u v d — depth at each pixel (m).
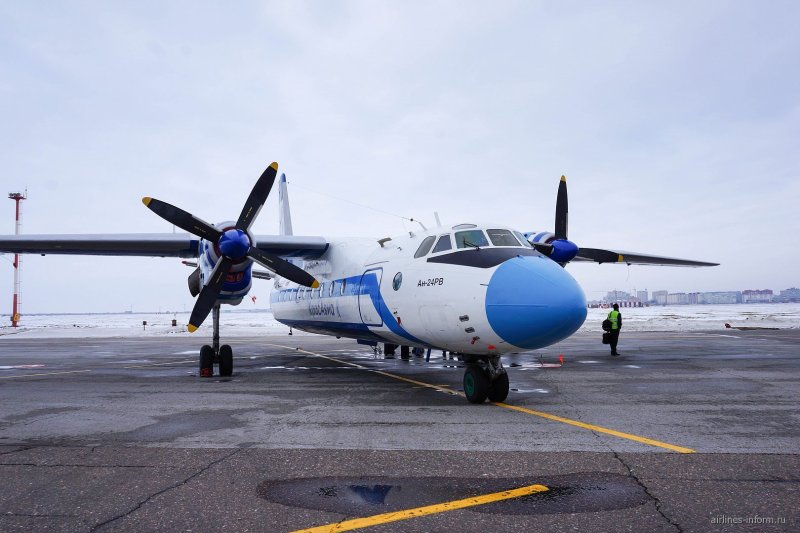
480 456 5.02
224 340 29.78
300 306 16.31
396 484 4.26
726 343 21.22
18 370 13.82
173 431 6.16
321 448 5.35
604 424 6.40
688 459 4.84
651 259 18.67
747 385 9.69
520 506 3.76
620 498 3.89
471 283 8.05
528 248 8.69
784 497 3.88
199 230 11.62
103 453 5.21
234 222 12.12
